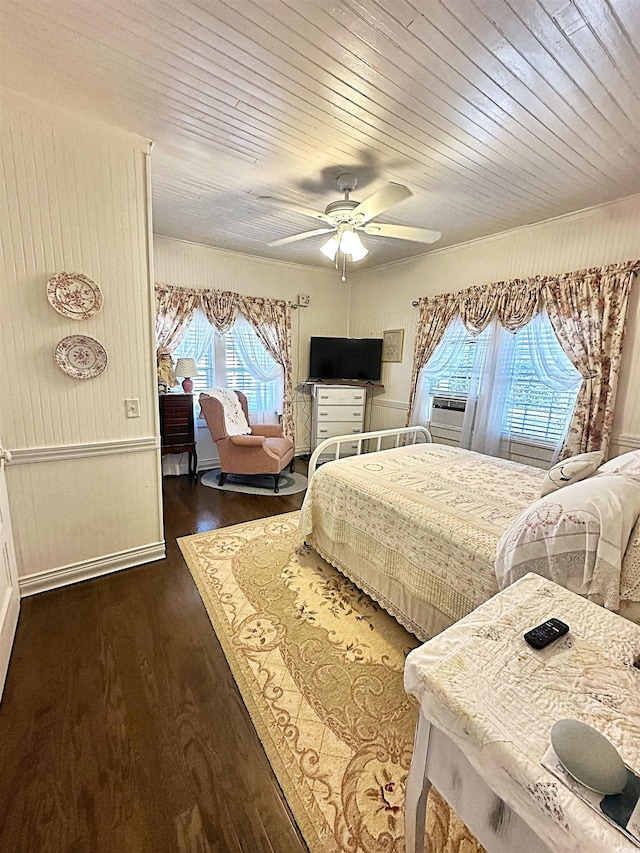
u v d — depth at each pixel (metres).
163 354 4.05
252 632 1.98
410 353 4.68
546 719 0.70
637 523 1.37
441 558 1.80
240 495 3.92
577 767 0.58
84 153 2.04
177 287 4.13
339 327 5.53
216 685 1.65
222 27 1.40
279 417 5.12
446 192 2.77
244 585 2.39
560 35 1.42
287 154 2.32
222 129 2.07
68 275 2.08
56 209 2.01
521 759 0.63
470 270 3.89
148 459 2.54
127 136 2.14
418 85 1.69
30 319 2.02
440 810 1.21
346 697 1.62
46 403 2.13
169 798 1.22
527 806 0.61
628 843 0.51
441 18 1.35
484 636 0.91
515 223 3.35
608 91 1.69
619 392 2.92
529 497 2.18
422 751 0.83
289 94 1.77
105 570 2.46
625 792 0.57
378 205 2.34
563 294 3.08
